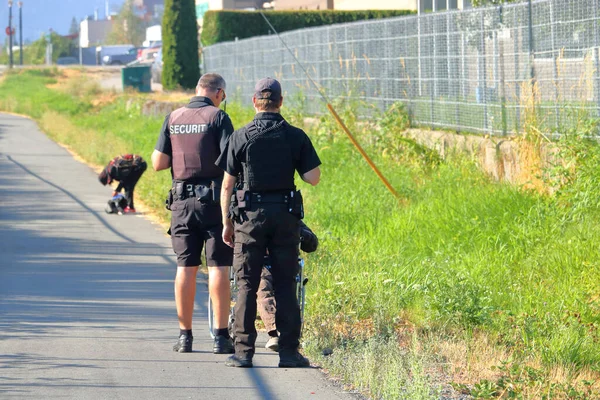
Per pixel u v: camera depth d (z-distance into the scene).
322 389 22.89
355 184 53.91
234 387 22.95
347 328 28.80
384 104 68.88
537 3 49.31
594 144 43.41
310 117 81.69
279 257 24.66
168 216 54.00
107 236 47.97
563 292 31.44
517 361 25.00
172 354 26.14
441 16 59.91
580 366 25.48
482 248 37.72
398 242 41.00
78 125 125.44
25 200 61.44
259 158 24.22
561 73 47.47
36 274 37.59
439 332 28.19
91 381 23.19
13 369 24.09
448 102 59.56
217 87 26.78
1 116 154.50
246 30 156.75
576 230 37.69
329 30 79.94
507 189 44.88
